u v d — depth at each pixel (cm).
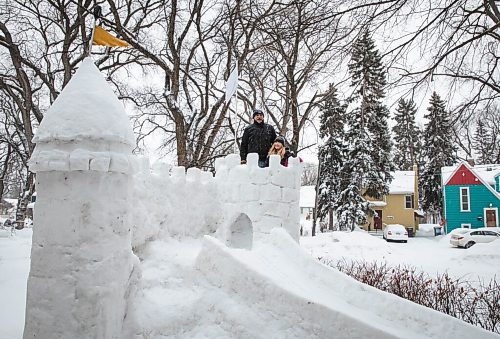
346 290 578
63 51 1997
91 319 430
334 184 3841
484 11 706
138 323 500
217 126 1809
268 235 759
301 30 681
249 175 793
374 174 3491
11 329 570
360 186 3522
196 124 1841
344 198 3550
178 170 777
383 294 558
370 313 541
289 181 802
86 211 442
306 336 495
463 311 822
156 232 707
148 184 702
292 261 647
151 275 607
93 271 437
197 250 705
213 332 524
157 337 505
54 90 2042
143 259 664
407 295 938
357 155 3497
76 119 448
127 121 489
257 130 962
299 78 1862
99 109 460
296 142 1880
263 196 779
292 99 1858
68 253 436
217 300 556
